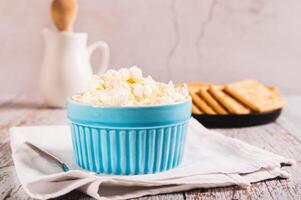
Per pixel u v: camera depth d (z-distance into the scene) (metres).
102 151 0.44
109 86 0.46
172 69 0.91
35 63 0.90
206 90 0.70
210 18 0.90
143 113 0.42
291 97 0.91
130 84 0.46
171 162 0.44
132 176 0.43
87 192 0.40
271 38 0.91
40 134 0.55
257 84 0.74
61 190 0.40
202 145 0.51
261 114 0.64
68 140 0.53
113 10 0.89
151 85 0.46
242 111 0.65
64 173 0.41
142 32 0.90
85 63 0.78
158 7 0.89
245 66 0.92
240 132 0.62
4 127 0.65
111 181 0.41
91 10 0.89
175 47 0.90
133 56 0.91
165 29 0.90
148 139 0.43
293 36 0.92
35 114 0.74
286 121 0.69
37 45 0.90
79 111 0.44
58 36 0.76
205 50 0.91
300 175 0.46
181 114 0.44
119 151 0.43
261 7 0.90
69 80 0.76
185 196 0.41
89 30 0.90
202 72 0.91
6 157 0.51
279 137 0.60
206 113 0.64
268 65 0.92
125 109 0.42
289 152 0.54
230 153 0.49
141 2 0.89
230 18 0.90
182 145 0.46
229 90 0.69
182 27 0.90
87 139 0.44
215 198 0.41
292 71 0.93
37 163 0.45
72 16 0.77
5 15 0.88
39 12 0.89
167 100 0.44
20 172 0.43
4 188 0.43
